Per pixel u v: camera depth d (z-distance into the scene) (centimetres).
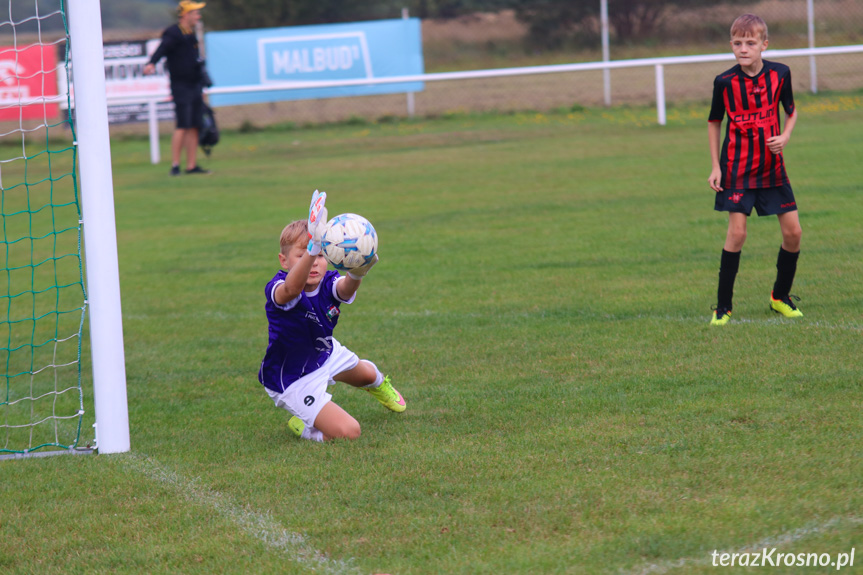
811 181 3591
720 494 1084
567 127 6172
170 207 4234
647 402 1454
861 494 1054
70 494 1226
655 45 9138
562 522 1043
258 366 1895
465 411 1491
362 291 2486
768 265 2416
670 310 2053
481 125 6650
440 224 3422
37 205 4566
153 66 5156
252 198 4356
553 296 2281
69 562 1027
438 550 997
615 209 3444
